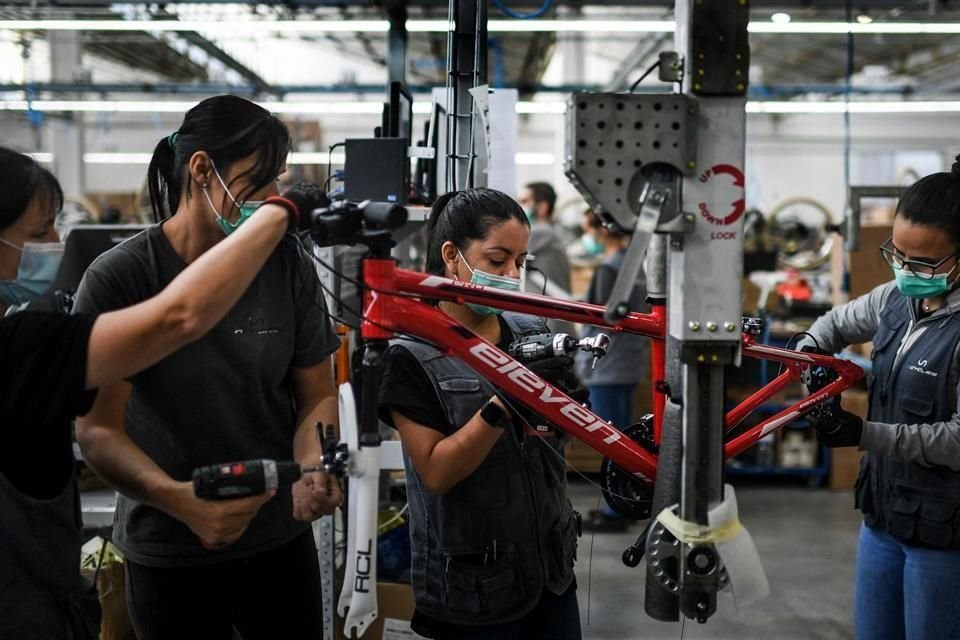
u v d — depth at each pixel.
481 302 1.21
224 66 6.48
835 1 4.30
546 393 1.22
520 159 10.50
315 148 7.74
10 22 4.36
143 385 1.26
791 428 4.67
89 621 1.14
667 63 1.05
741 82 1.02
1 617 1.04
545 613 1.36
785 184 11.45
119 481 1.15
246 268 0.98
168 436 1.28
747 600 1.08
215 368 1.28
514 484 1.30
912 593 1.53
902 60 7.55
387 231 1.08
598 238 6.13
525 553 1.30
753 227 6.70
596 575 3.33
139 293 1.24
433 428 1.26
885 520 1.57
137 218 6.97
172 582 1.31
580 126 1.01
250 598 1.42
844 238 4.07
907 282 1.49
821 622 2.91
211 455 1.30
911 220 1.46
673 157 1.01
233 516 1.10
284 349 1.35
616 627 2.87
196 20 4.43
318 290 1.41
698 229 1.03
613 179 1.02
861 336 1.75
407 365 1.29
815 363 1.49
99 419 1.18
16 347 0.95
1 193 1.10
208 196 1.22
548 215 4.88
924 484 1.49
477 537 1.27
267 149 1.21
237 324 1.29
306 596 1.45
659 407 1.35
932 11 4.25
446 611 1.28
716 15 1.01
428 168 2.39
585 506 4.28
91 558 2.22
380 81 9.77
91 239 2.42
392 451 2.15
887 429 1.43
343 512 2.12
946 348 1.48
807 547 3.70
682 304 1.04
